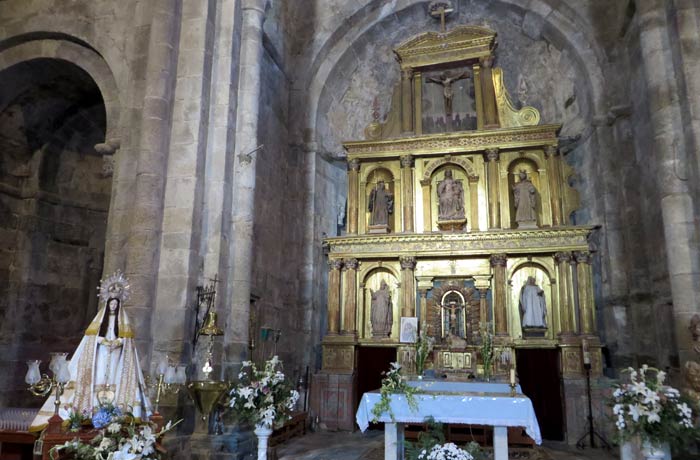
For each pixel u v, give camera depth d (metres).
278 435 10.88
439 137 14.11
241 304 9.24
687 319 9.12
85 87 11.84
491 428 10.62
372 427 12.86
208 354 8.26
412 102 15.09
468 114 15.18
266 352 11.78
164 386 7.73
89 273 13.45
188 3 9.68
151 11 10.02
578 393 11.67
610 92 12.85
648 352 11.25
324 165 14.92
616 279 12.22
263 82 12.48
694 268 9.27
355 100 15.89
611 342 12.22
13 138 12.34
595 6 13.41
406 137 14.31
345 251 13.83
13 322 11.95
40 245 12.62
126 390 6.34
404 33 15.80
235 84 9.91
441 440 6.97
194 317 8.58
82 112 12.88
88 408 5.89
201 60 9.36
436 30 15.67
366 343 13.35
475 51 14.75
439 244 13.37
